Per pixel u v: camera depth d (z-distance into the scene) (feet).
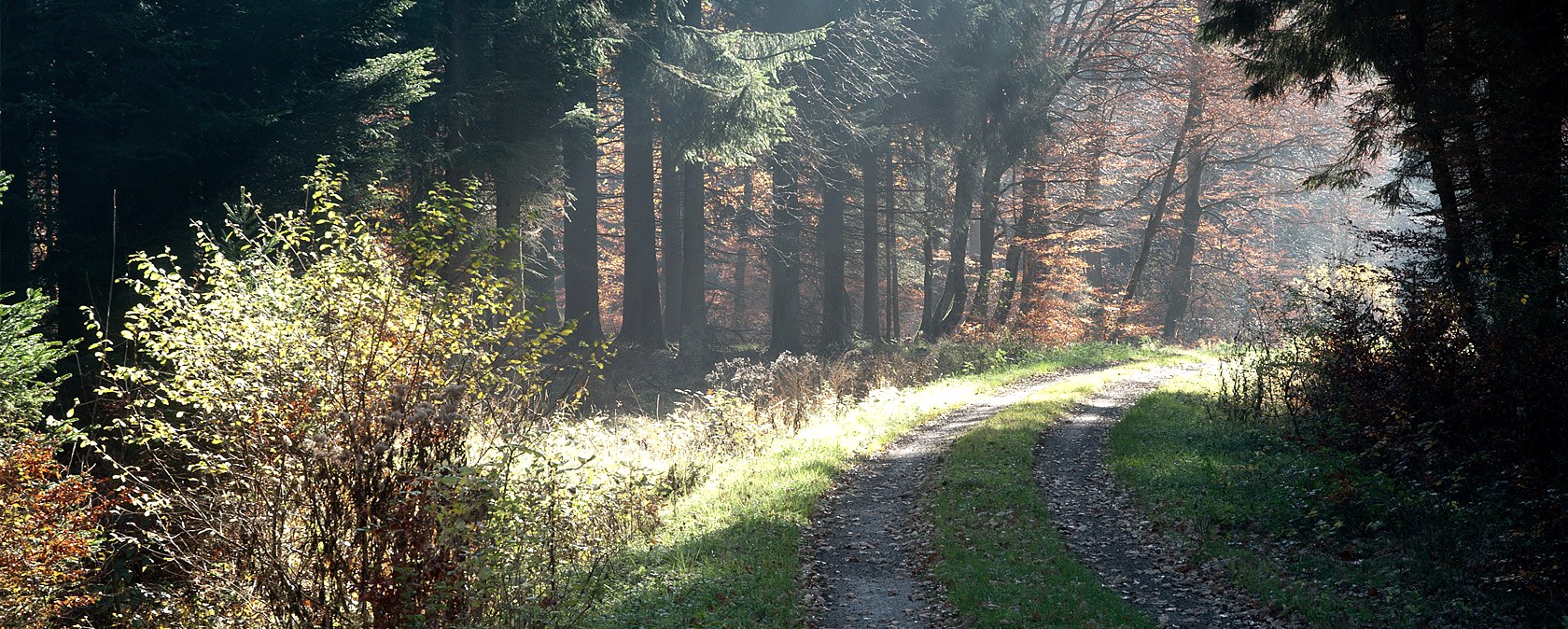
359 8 58.59
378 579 23.09
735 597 28.19
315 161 56.49
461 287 26.03
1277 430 49.29
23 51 48.55
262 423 23.56
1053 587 28.94
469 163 66.39
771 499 40.11
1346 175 56.44
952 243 112.68
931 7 95.91
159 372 25.91
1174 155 128.36
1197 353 111.34
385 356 24.38
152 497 28.76
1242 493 38.60
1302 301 51.08
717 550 32.99
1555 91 39.50
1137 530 36.37
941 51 97.81
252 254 26.94
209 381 23.94
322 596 23.44
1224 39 56.18
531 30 68.64
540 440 26.23
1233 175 153.89
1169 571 31.60
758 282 167.12
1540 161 40.68
